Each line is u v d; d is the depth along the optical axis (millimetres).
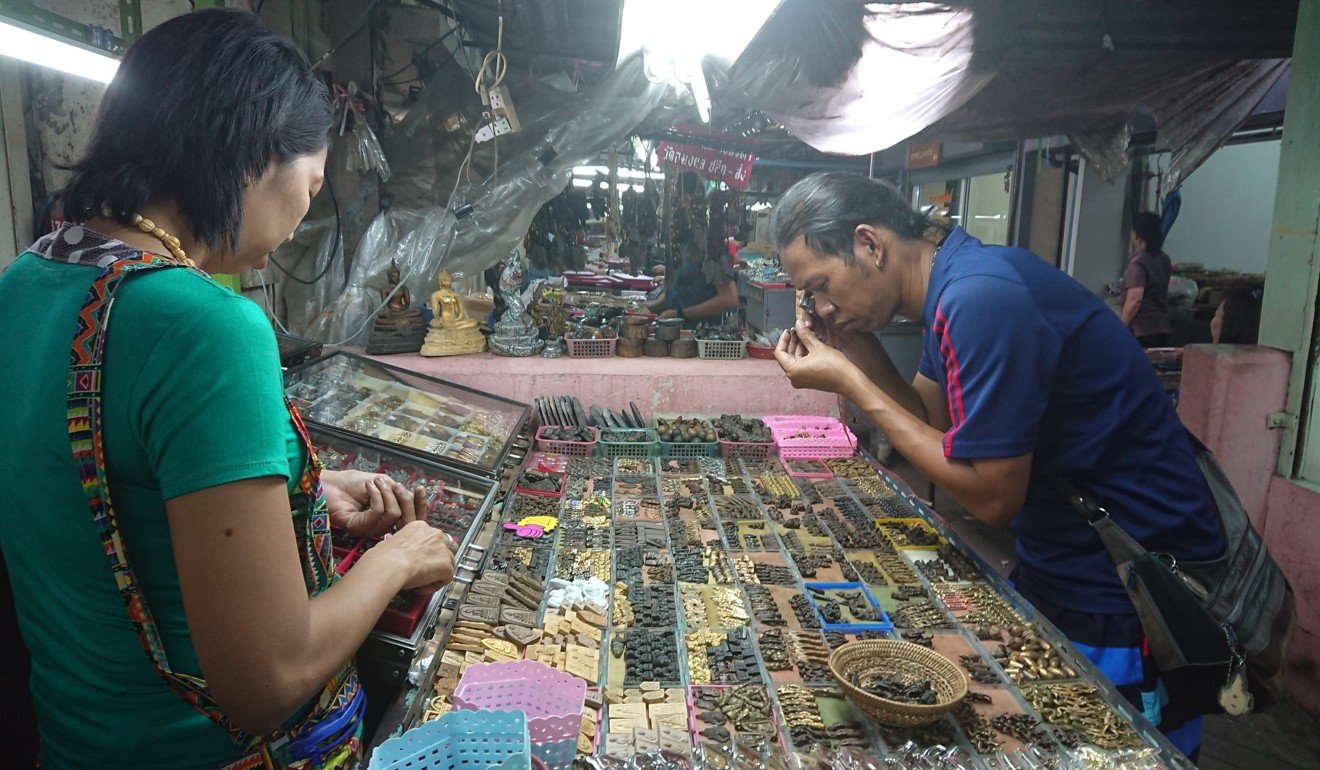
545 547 2326
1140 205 7172
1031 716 1582
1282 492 3318
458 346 3928
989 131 5902
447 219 3963
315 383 2793
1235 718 3256
